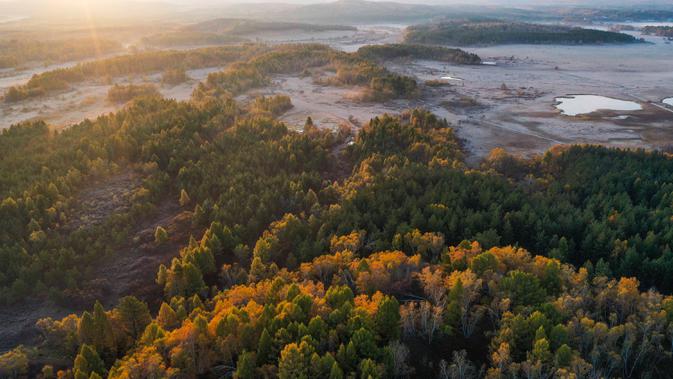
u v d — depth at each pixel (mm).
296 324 56750
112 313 69438
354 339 53750
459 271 68438
